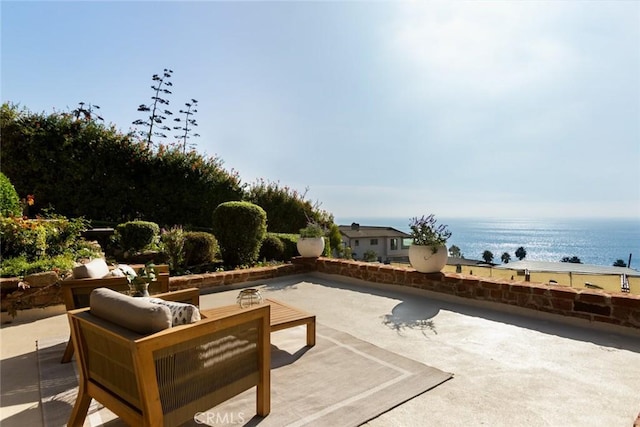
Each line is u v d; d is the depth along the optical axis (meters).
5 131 7.43
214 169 9.82
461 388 2.57
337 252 10.23
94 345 1.92
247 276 6.25
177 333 1.71
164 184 9.05
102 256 6.04
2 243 5.03
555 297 4.10
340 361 3.02
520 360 3.05
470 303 4.82
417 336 3.64
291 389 2.56
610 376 2.75
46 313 4.43
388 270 5.80
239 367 2.08
